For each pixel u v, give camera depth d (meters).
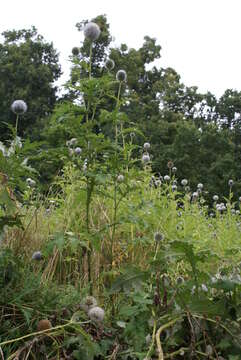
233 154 36.03
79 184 4.45
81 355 2.25
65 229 3.71
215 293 2.77
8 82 36.38
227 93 48.12
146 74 41.72
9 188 2.79
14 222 2.69
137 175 3.19
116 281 2.36
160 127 34.47
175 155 32.38
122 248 3.99
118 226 4.20
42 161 3.16
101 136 2.95
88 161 3.03
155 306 2.31
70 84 3.03
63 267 3.60
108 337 2.44
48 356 2.25
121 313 2.35
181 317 2.27
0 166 2.61
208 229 5.78
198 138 34.62
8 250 2.74
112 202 4.38
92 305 2.40
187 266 3.54
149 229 4.24
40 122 31.97
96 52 34.06
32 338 2.36
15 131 2.82
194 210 6.05
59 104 2.98
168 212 4.73
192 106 44.72
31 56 39.31
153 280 2.48
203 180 32.69
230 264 2.86
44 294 2.71
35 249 3.57
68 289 2.90
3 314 2.55
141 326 2.29
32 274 2.86
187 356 2.25
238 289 2.38
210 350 2.21
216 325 2.33
